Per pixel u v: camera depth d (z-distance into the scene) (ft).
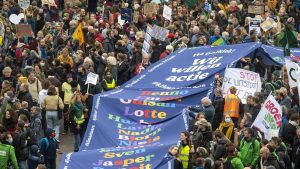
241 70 226.17
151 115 216.13
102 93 225.76
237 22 302.66
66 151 235.40
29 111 229.66
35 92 238.07
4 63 252.62
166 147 197.67
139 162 195.62
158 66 239.91
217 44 266.77
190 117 214.07
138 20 302.45
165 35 267.39
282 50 252.83
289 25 298.97
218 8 324.80
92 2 329.31
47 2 314.55
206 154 194.70
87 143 211.61
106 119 215.72
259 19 291.99
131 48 272.92
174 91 226.38
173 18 303.07
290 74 227.61
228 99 221.46
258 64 251.80
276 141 198.08
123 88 229.86
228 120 211.20
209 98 223.30
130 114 216.95
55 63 252.01
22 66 260.62
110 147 206.28
